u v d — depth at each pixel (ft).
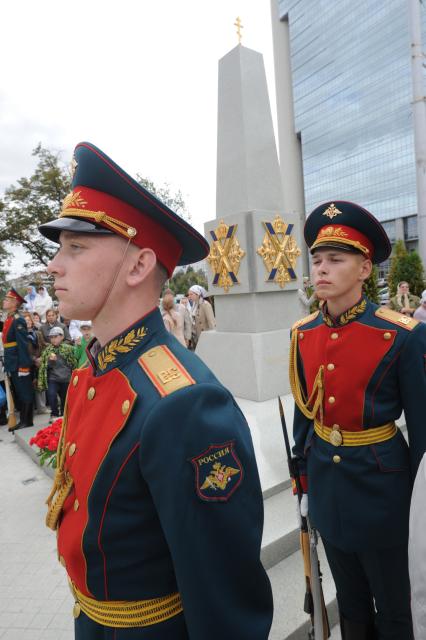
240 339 16.14
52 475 13.79
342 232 5.86
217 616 2.92
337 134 172.86
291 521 8.86
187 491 2.87
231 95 16.67
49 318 23.26
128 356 3.44
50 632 7.43
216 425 2.98
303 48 164.14
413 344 5.54
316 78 166.91
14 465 15.26
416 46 24.84
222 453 2.98
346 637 6.16
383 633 5.70
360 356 5.80
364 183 173.06
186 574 2.88
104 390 3.42
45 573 9.09
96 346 3.97
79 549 3.24
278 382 16.02
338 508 5.75
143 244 3.45
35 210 67.05
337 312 6.11
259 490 3.27
